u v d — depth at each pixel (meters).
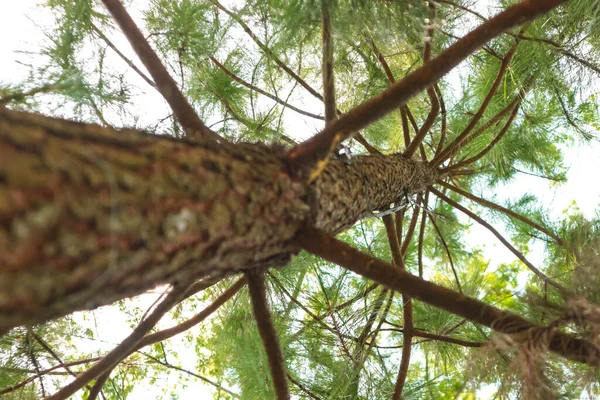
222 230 0.73
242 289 1.72
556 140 2.62
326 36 1.12
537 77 1.81
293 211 0.87
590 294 0.90
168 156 0.69
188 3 1.50
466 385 0.92
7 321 0.55
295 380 1.81
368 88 2.01
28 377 1.48
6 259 0.49
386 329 1.73
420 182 1.84
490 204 2.04
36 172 0.52
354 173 1.21
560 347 0.80
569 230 1.63
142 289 0.70
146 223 0.61
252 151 0.89
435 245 2.89
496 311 0.85
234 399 2.21
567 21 1.60
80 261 0.55
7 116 0.55
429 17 1.17
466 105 2.34
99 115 1.29
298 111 1.72
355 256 0.90
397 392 1.70
